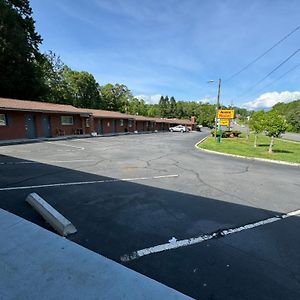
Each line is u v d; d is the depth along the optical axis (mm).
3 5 30250
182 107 103250
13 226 3666
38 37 36562
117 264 2875
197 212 4906
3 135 17969
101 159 11055
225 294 2570
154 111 94750
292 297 2568
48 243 3240
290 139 35656
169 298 2363
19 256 2932
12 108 17703
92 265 2822
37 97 34906
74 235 3721
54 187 6203
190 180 7613
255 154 14539
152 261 3127
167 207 5094
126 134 34312
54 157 11156
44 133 21703
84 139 22312
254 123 20406
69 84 52562
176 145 19359
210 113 93125
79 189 6109
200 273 2914
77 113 24609
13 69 30562
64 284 2482
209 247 3545
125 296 2359
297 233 4129
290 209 5328
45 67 45094
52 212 4047
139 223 4250
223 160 12188
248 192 6543
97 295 2354
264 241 3801
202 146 18562
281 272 3002
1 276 2568
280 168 10570
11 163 9344
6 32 29766
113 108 68250
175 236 3838
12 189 5887
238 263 3162
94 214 4551
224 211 5039
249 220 4625
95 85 59125
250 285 2732
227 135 33969
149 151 14797
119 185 6648
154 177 7809
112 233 3840
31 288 2408
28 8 35875
